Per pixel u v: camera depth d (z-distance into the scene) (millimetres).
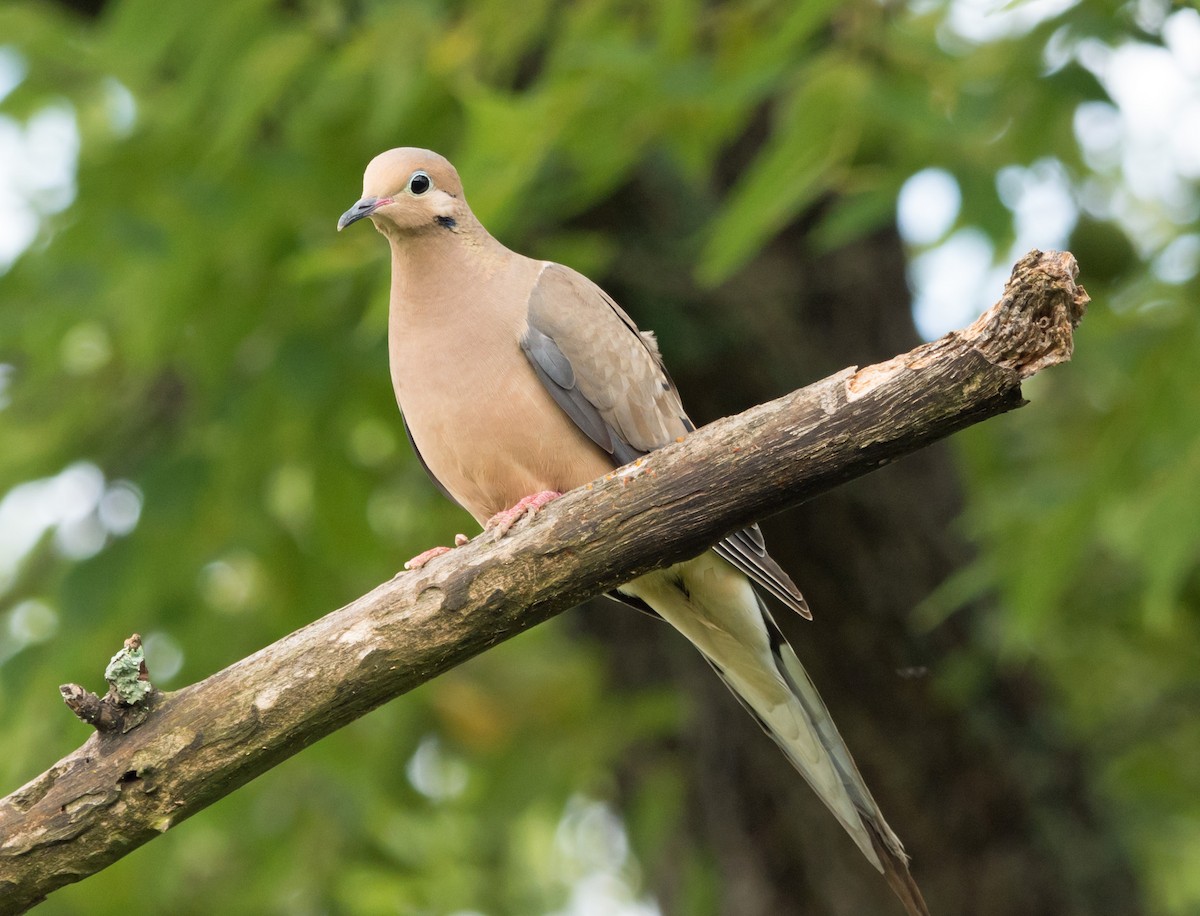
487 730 13727
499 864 15445
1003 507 11258
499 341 8117
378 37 10102
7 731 11094
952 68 9922
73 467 12234
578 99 9328
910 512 11805
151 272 10977
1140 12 9828
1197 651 13109
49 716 11234
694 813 13008
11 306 11523
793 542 11492
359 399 11719
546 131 9328
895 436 5746
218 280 11219
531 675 14305
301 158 10922
